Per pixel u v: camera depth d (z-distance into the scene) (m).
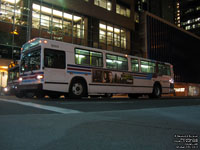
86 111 5.90
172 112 6.00
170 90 18.97
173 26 49.34
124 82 14.41
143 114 5.41
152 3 64.56
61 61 10.95
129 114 5.34
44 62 10.27
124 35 33.16
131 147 2.37
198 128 3.58
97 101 10.45
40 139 2.64
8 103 7.74
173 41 48.81
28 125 3.53
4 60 21.56
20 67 12.16
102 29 29.48
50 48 10.63
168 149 2.32
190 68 54.97
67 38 25.27
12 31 21.50
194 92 55.72
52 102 8.66
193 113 5.83
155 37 42.44
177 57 49.94
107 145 2.43
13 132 3.00
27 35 22.22
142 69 16.16
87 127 3.47
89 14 27.78
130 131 3.23
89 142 2.55
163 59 44.38
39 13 23.19
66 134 2.94
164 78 18.34
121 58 14.52
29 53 11.39
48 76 10.30
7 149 2.20
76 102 9.07
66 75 11.06
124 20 32.94
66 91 11.00
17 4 21.97
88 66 12.20
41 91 10.31
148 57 39.72
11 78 16.53
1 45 20.80
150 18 41.66
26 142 2.48
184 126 3.76
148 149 2.30
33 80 10.63
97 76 12.63
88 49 12.41
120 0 32.75
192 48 56.59
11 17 21.55
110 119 4.37
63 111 5.62
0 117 4.38
